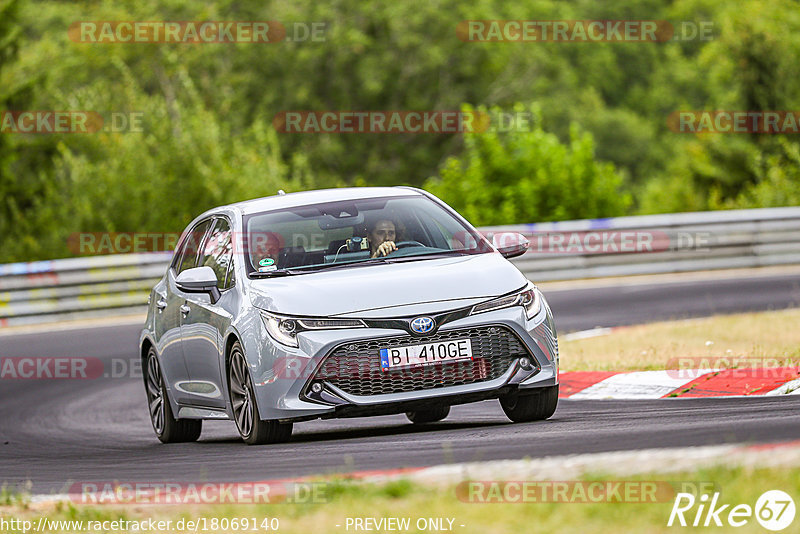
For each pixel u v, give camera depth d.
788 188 104.75
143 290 75.00
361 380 25.77
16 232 107.62
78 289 72.56
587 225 76.94
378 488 18.25
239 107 178.00
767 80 136.50
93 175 104.38
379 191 31.50
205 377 30.08
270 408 26.50
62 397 46.38
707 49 140.62
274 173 110.69
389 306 26.17
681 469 17.39
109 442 35.03
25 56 162.00
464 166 177.00
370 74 183.12
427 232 29.84
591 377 35.25
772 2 139.62
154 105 109.38
